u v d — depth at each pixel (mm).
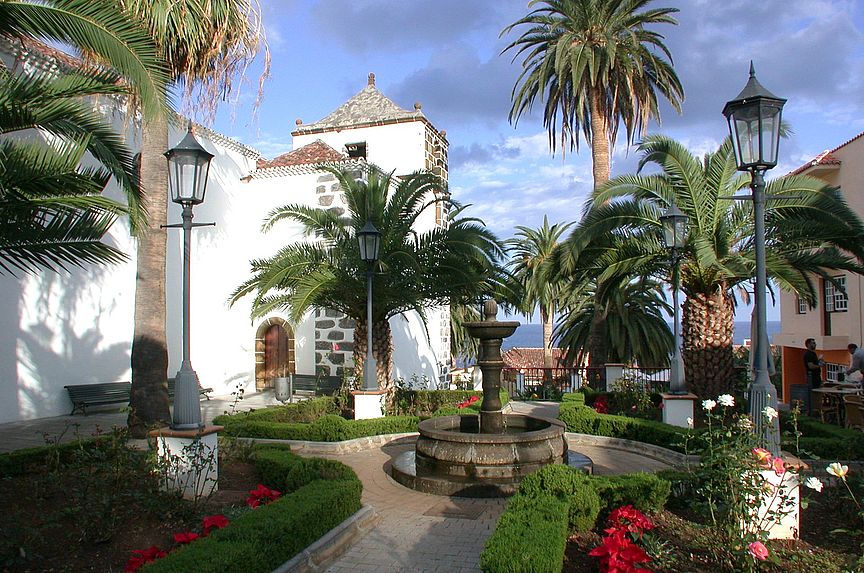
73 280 14172
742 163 5836
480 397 14992
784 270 11648
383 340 14305
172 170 7078
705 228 12367
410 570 5160
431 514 6766
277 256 13797
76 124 7234
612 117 19578
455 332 29141
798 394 14086
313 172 19234
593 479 6199
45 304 13523
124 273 15547
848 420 11406
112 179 14914
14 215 5957
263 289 13109
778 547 5180
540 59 20281
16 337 12875
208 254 18953
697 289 12820
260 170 19859
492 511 6863
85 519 5137
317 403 13102
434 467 8016
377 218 13852
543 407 16594
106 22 6461
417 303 13211
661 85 19438
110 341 15102
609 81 19375
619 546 4395
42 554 4859
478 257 13812
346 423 10578
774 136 5738
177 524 5566
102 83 6734
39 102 6309
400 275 13609
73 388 13875
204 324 18719
